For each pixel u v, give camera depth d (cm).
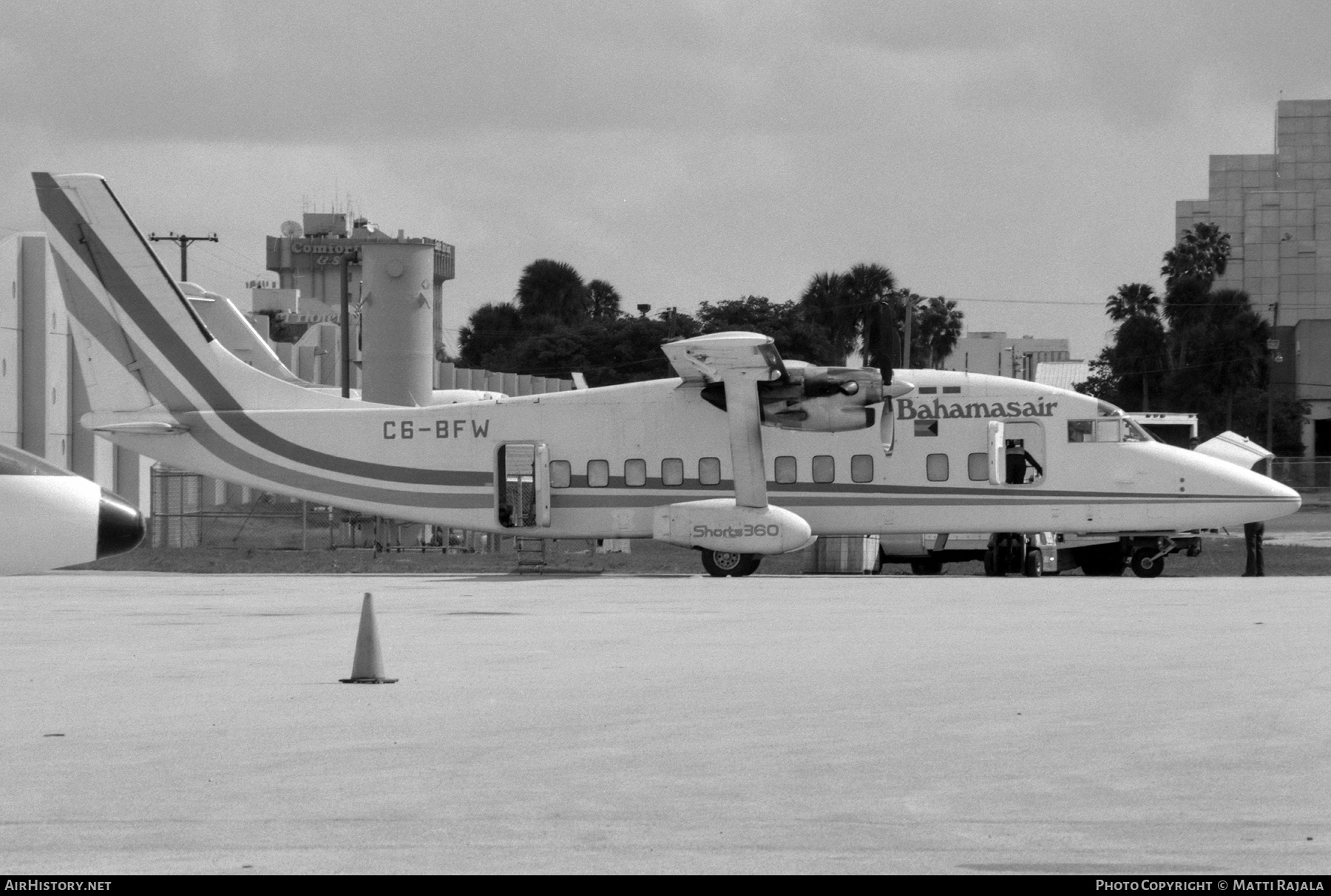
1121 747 3356
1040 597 7525
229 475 10194
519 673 4612
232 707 3966
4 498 4703
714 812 2781
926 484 9750
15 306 12331
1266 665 4650
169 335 10150
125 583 9481
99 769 3166
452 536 14112
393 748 3381
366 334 14900
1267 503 9669
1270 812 2759
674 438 9888
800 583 8988
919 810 2786
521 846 2545
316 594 8206
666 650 5216
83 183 10012
